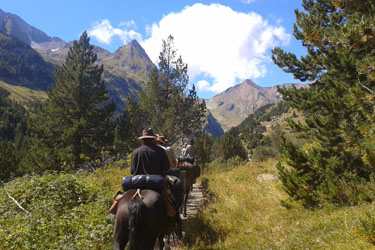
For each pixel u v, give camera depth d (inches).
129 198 186.4
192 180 429.4
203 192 547.8
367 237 185.5
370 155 245.3
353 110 297.7
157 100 1230.9
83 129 1199.6
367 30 222.2
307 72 477.7
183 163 406.0
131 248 160.6
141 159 213.6
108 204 349.7
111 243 271.6
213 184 597.9
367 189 291.0
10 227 272.1
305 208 335.3
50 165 1078.4
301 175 354.3
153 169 212.1
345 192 302.2
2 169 1144.2
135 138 1189.7
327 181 323.9
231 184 561.0
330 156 344.5
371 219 189.3
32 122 1259.8
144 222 171.8
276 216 337.4
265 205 387.9
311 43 247.0
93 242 263.3
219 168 946.1
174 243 309.9
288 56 486.3
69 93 1252.5
